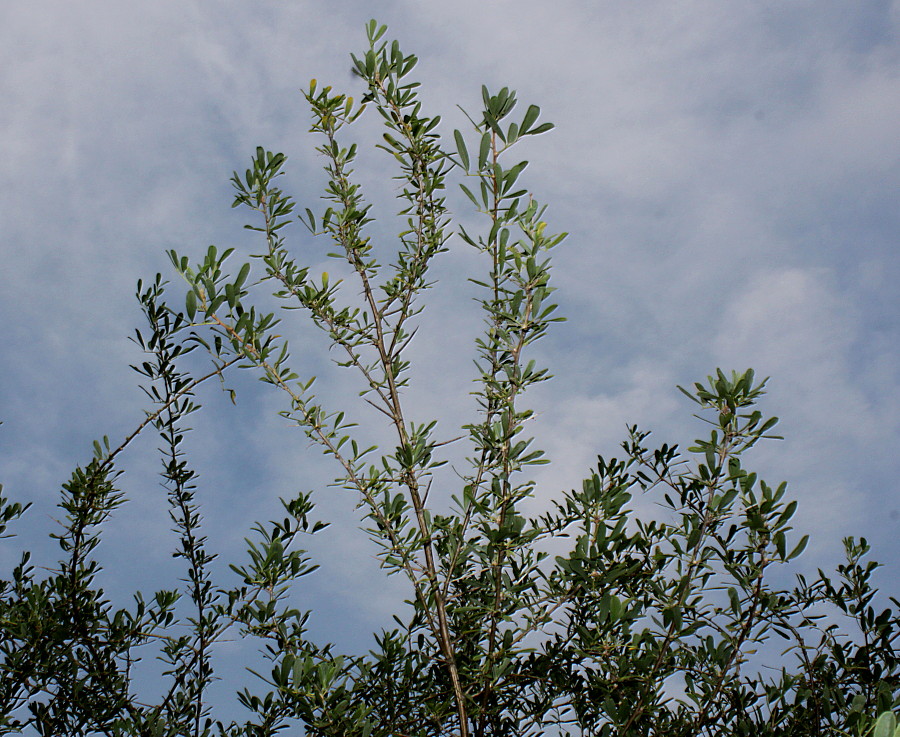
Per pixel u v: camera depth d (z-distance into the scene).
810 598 2.98
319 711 2.62
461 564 3.15
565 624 3.08
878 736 1.08
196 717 3.18
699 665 2.86
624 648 2.77
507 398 2.93
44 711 2.95
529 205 2.99
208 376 2.90
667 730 2.79
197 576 3.41
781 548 2.48
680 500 2.91
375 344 3.42
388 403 3.28
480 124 2.89
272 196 3.47
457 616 3.14
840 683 2.85
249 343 2.89
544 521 3.11
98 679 3.07
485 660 2.90
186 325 2.88
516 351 2.94
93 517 3.22
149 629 3.21
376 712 2.96
